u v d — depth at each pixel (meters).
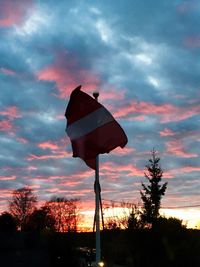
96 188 13.70
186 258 38.34
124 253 43.50
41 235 48.41
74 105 14.18
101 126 14.01
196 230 40.59
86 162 13.95
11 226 71.31
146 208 64.69
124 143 14.07
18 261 45.00
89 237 58.66
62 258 46.12
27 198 92.88
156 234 40.00
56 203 92.19
